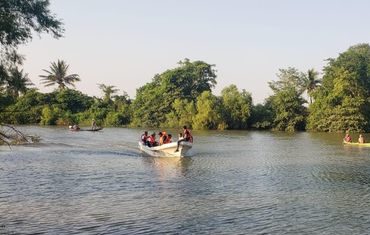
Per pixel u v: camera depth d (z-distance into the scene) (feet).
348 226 61.31
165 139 154.40
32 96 419.54
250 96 386.93
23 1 66.49
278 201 76.28
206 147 187.93
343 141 219.41
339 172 111.24
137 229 59.06
